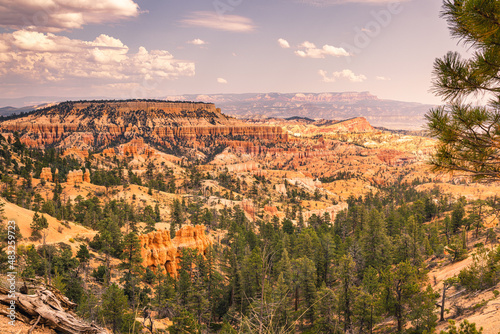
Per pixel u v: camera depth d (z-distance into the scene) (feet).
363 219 410.31
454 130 35.73
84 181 599.98
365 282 216.13
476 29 30.81
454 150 36.73
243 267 242.78
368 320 183.93
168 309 216.54
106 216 395.96
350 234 430.20
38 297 33.22
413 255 274.16
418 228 335.88
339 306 190.29
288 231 469.57
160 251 317.42
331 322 186.91
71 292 180.55
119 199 532.73
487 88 34.65
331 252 263.29
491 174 36.35
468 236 324.60
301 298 239.50
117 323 150.82
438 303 204.95
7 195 389.60
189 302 214.28
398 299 186.91
